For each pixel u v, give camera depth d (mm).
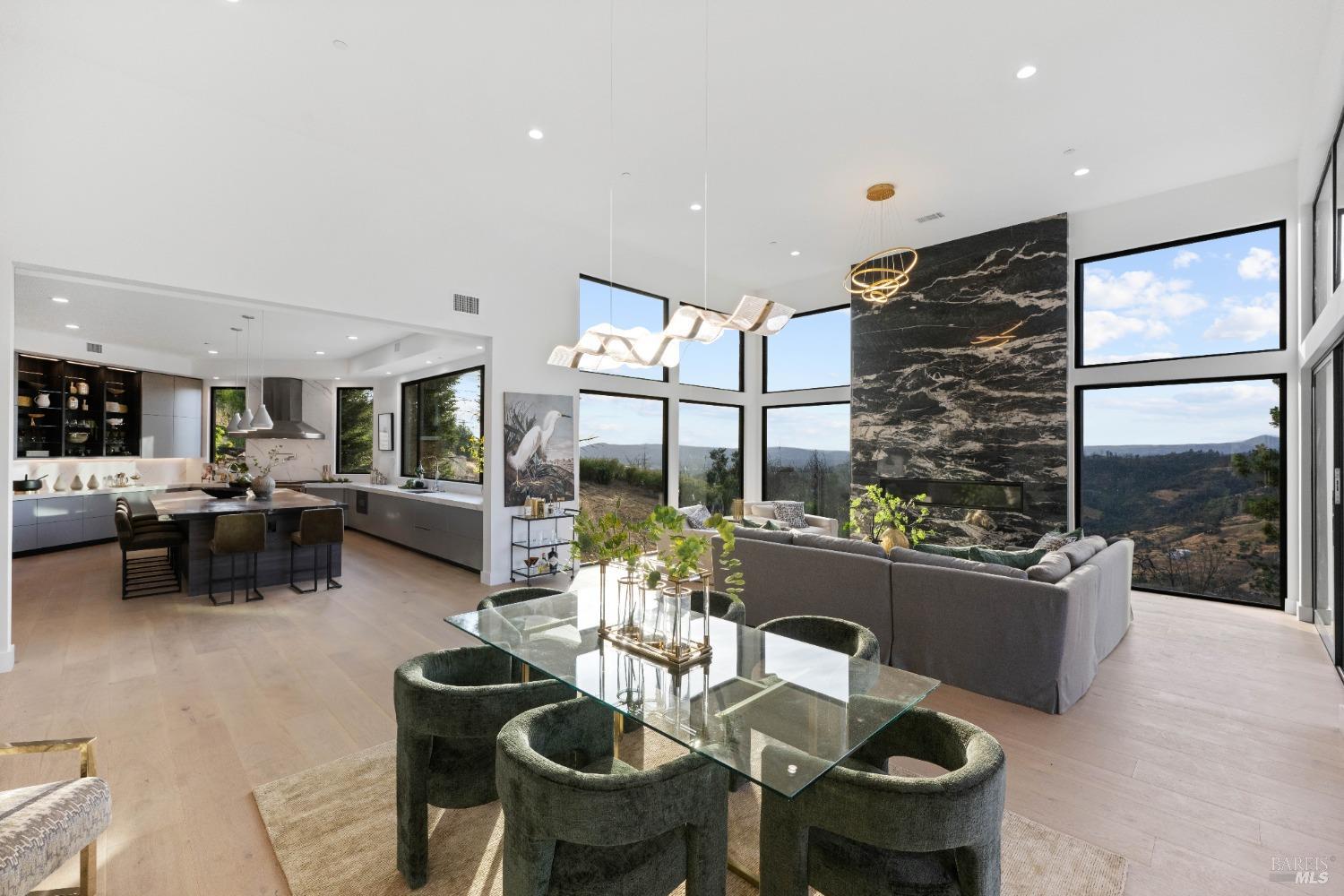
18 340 7023
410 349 7395
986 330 6391
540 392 6066
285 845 2033
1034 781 2471
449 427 8242
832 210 5828
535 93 3893
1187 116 4172
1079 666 3279
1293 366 4926
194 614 4750
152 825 2137
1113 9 3143
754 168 4926
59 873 1900
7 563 3475
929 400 6797
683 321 2801
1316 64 3576
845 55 3504
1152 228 5527
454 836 2133
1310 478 4699
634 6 3111
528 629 2355
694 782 1436
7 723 2863
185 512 5215
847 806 1367
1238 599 5301
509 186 5328
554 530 6176
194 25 3248
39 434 7520
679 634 2189
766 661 2045
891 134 4391
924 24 3254
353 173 4703
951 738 1608
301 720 2934
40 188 3400
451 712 1794
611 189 5363
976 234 6449
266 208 4254
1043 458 6023
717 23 3242
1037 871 1937
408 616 4758
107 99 3619
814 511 8430
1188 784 2449
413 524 7566
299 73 3680
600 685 1809
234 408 9828
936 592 3490
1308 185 4465
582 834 1319
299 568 5891
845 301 8008
